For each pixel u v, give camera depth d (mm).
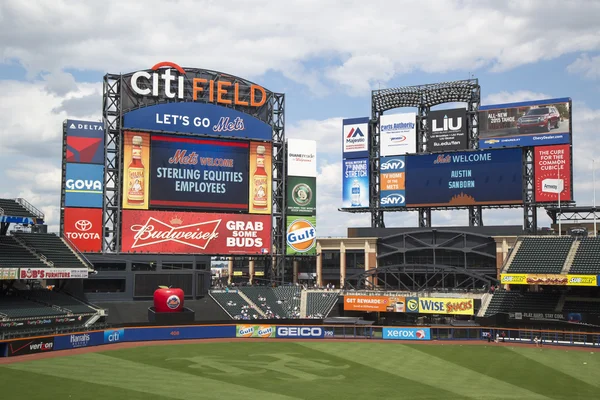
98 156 89000
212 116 96438
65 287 84500
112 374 51969
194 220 94188
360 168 110688
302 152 103500
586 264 80625
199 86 97562
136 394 45156
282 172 102312
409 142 108312
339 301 94438
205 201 94812
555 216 102688
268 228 98750
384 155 109438
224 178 96438
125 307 84938
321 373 54812
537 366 58938
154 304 82188
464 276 102875
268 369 56125
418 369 57312
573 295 83000
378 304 89750
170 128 93438
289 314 91625
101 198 88688
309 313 91875
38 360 57344
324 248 110625
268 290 98375
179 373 53281
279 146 102938
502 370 57000
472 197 103375
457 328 75750
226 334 75625
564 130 98812
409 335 75562
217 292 94750
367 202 109438
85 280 86250
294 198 102250
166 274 89812
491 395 46906
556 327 77312
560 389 49312
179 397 44625
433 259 104062
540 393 47844
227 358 61250
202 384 49156
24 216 77312
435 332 75625
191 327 74125
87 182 88125
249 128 98938
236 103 98812
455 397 46188
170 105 93812
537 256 86000
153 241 91125
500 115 103250
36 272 74188
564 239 88625
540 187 99438
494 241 101000
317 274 111000
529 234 100312
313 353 65250
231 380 51031
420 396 46406
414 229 106875
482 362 61031
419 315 94000
